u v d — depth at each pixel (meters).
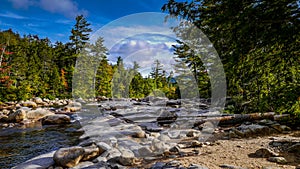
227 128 6.75
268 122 6.12
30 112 10.20
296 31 2.69
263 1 2.76
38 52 29.05
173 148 4.38
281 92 3.33
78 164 3.82
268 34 2.75
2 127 8.51
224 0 2.92
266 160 3.30
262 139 4.86
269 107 3.72
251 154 3.70
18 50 22.34
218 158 3.59
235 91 4.39
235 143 4.71
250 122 6.75
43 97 22.61
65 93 24.14
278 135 5.17
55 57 29.84
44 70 26.66
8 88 18.70
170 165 3.34
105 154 4.26
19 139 6.60
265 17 2.70
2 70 19.39
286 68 3.23
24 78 21.81
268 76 3.36
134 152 4.29
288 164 3.05
